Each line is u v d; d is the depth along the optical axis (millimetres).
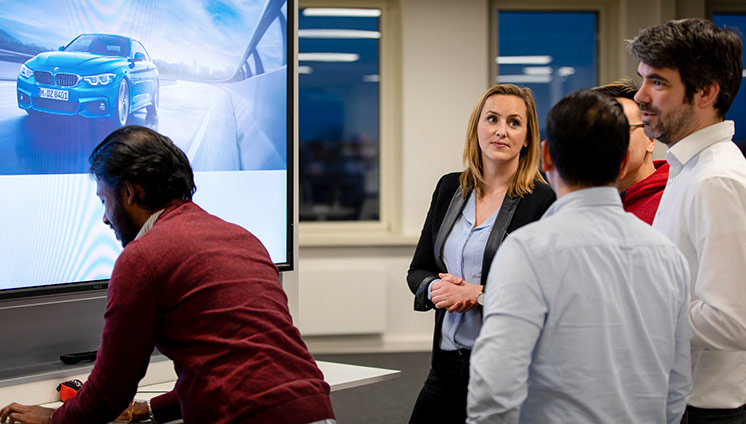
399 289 5930
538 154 2301
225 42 2584
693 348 1604
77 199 2219
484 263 2207
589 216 1419
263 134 2711
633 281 1413
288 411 1504
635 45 1710
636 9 5898
